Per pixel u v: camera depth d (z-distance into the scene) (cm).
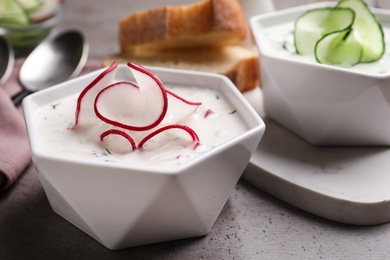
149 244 49
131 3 81
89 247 49
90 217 47
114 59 65
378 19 60
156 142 47
